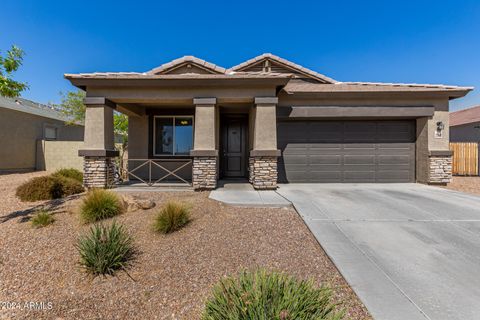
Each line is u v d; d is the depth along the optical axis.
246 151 10.62
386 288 2.71
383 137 9.38
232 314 1.93
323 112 8.80
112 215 5.07
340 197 6.61
